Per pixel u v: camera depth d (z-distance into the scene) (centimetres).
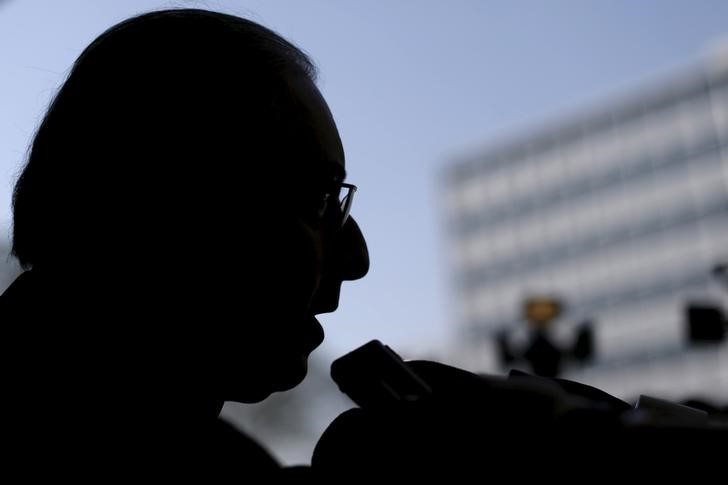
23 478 80
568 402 66
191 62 85
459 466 67
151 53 86
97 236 84
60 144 86
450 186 5766
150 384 84
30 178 87
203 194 84
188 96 84
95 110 85
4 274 94
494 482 65
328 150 87
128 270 84
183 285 84
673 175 4950
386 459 71
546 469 64
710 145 4841
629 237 5009
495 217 5525
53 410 82
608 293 5006
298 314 85
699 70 4953
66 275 85
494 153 5594
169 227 84
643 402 79
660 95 5075
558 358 423
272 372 86
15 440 81
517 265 5344
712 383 4512
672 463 63
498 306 5322
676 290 4797
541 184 5391
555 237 5259
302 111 86
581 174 5253
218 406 87
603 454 64
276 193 84
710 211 4791
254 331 85
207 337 85
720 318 390
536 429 65
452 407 69
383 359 84
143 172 84
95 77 86
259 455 112
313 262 85
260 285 84
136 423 84
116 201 84
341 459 74
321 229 86
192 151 84
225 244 84
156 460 84
